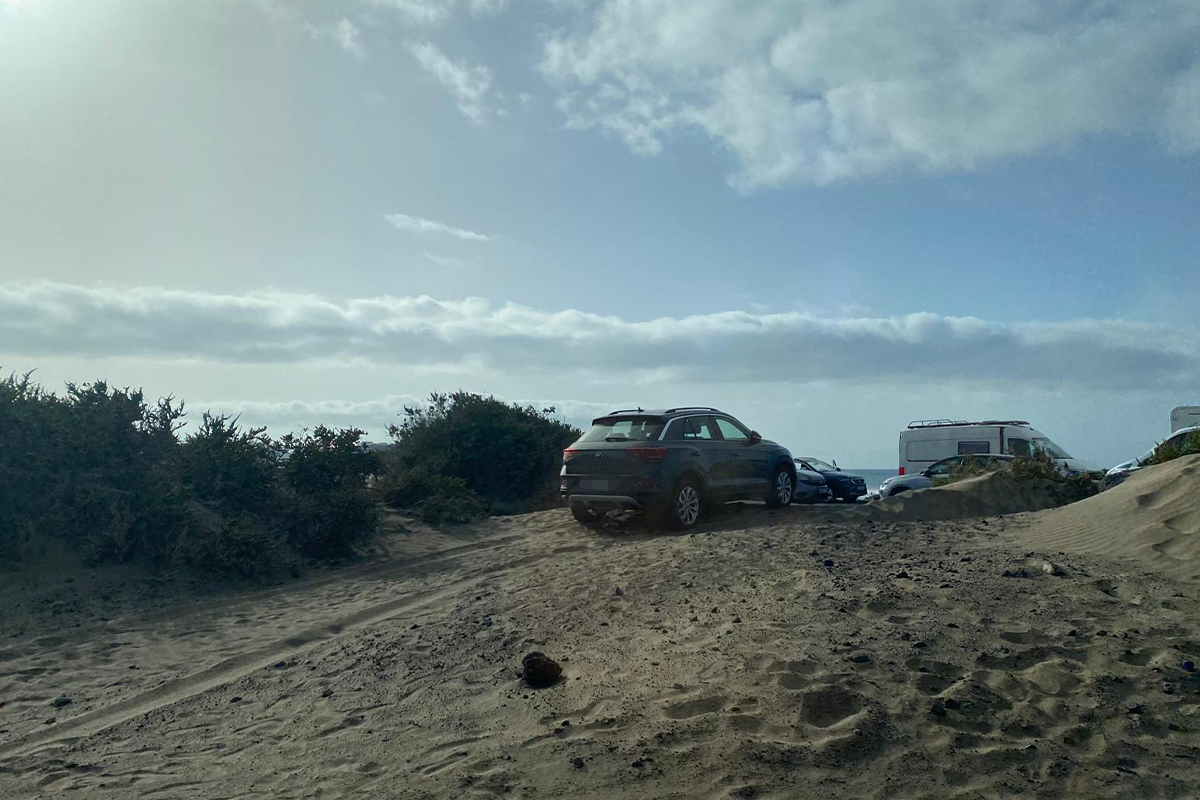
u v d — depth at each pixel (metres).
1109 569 7.33
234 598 10.23
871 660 5.45
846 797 4.02
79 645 8.29
